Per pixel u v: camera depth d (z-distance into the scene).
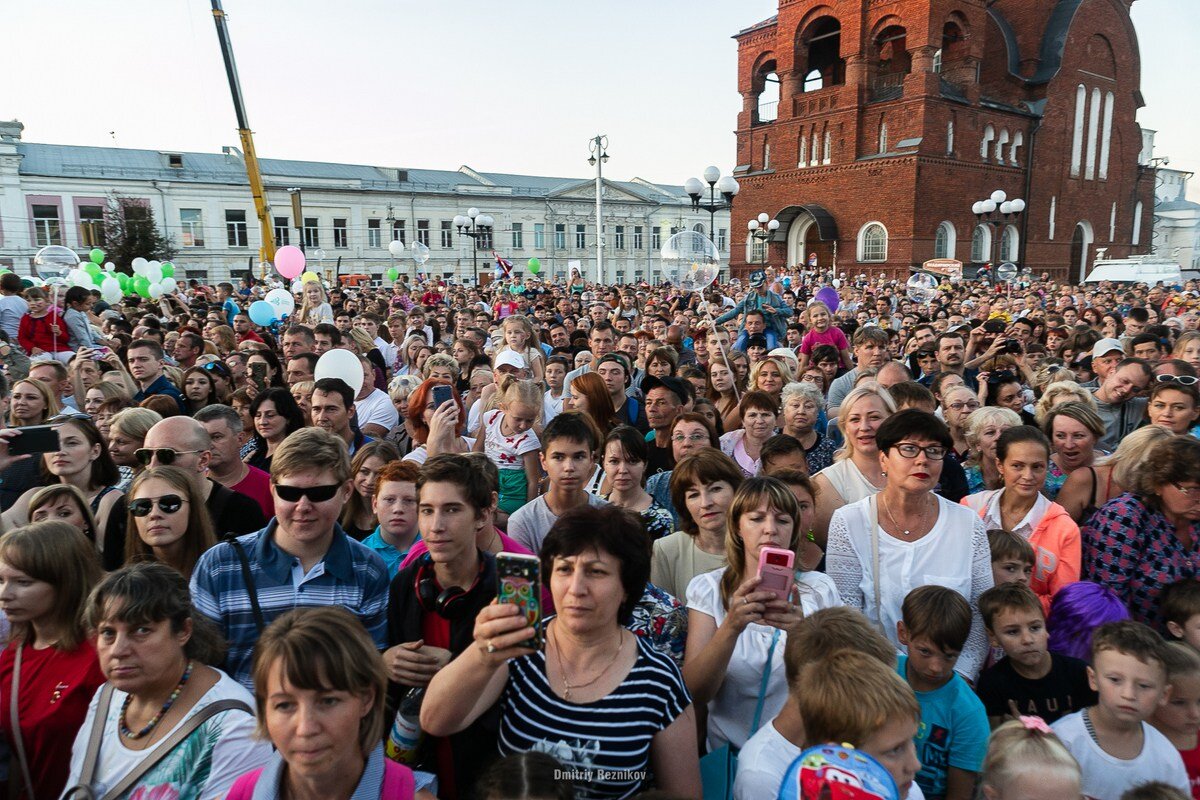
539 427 5.10
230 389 6.66
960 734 2.51
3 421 4.93
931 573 2.98
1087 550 3.27
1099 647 2.46
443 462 2.61
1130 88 39.75
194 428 3.66
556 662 2.18
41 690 2.44
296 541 2.85
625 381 6.00
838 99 32.72
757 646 2.64
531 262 34.72
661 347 6.48
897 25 30.89
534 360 7.46
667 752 2.12
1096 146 38.56
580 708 2.09
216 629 2.45
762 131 36.72
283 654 1.71
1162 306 17.39
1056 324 11.32
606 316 12.25
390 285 51.69
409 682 2.38
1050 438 4.07
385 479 3.38
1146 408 5.15
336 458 2.86
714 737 2.65
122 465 4.38
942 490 4.13
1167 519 3.14
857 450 3.86
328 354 5.69
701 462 3.23
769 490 2.67
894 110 31.28
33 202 41.53
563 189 57.38
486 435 5.03
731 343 9.78
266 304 11.40
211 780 2.06
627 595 2.20
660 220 62.22
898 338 10.59
